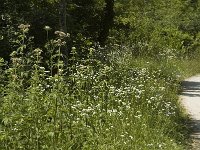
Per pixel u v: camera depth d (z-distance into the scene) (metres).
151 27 35.53
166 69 23.03
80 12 22.98
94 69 13.05
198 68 31.11
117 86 13.65
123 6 27.62
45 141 6.54
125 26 29.08
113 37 28.34
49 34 16.28
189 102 17.39
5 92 7.58
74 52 9.34
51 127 6.61
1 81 8.12
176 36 39.38
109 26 25.02
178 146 10.13
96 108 9.46
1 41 14.61
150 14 37.72
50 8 17.45
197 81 25.77
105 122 9.19
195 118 14.16
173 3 43.66
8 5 16.30
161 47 32.59
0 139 6.18
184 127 12.51
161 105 12.52
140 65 21.08
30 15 16.23
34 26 16.00
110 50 21.72
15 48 14.73
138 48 26.36
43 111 6.66
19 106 6.61
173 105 14.51
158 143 9.42
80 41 19.45
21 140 6.39
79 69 10.41
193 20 42.28
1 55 14.45
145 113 11.20
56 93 6.78
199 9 44.16
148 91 13.72
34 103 6.65
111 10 24.94
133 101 11.73
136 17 31.52
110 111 9.68
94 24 24.47
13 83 6.89
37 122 6.55
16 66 7.24
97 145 7.62
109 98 10.72
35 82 6.96
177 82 21.97
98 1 24.58
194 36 42.06
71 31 18.84
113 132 8.78
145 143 9.12
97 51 19.95
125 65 18.59
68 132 6.92
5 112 6.53
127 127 9.48
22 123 6.39
